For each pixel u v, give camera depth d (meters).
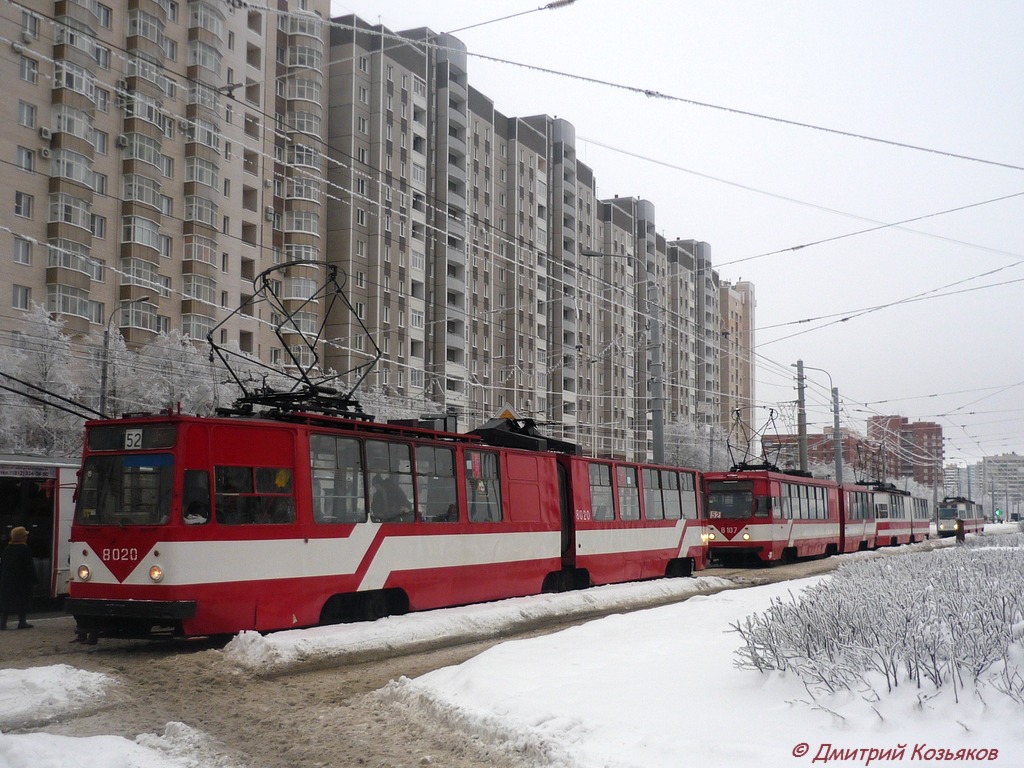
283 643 11.86
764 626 9.35
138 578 12.41
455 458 17.36
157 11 48.19
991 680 7.05
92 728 8.43
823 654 8.30
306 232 58.28
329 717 8.96
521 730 7.46
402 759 7.45
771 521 32.28
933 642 7.59
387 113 65.06
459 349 71.38
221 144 52.78
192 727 8.54
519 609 16.66
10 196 41.34
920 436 132.00
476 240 74.56
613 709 7.84
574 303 86.31
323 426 14.53
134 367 42.34
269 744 8.03
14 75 41.59
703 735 6.90
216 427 13.05
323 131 61.50
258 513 13.34
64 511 18.89
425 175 69.12
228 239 53.59
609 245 93.50
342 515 14.62
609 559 22.31
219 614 12.66
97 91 45.47
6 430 39.00
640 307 96.44
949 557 17.81
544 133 84.62
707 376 104.38
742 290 120.00
